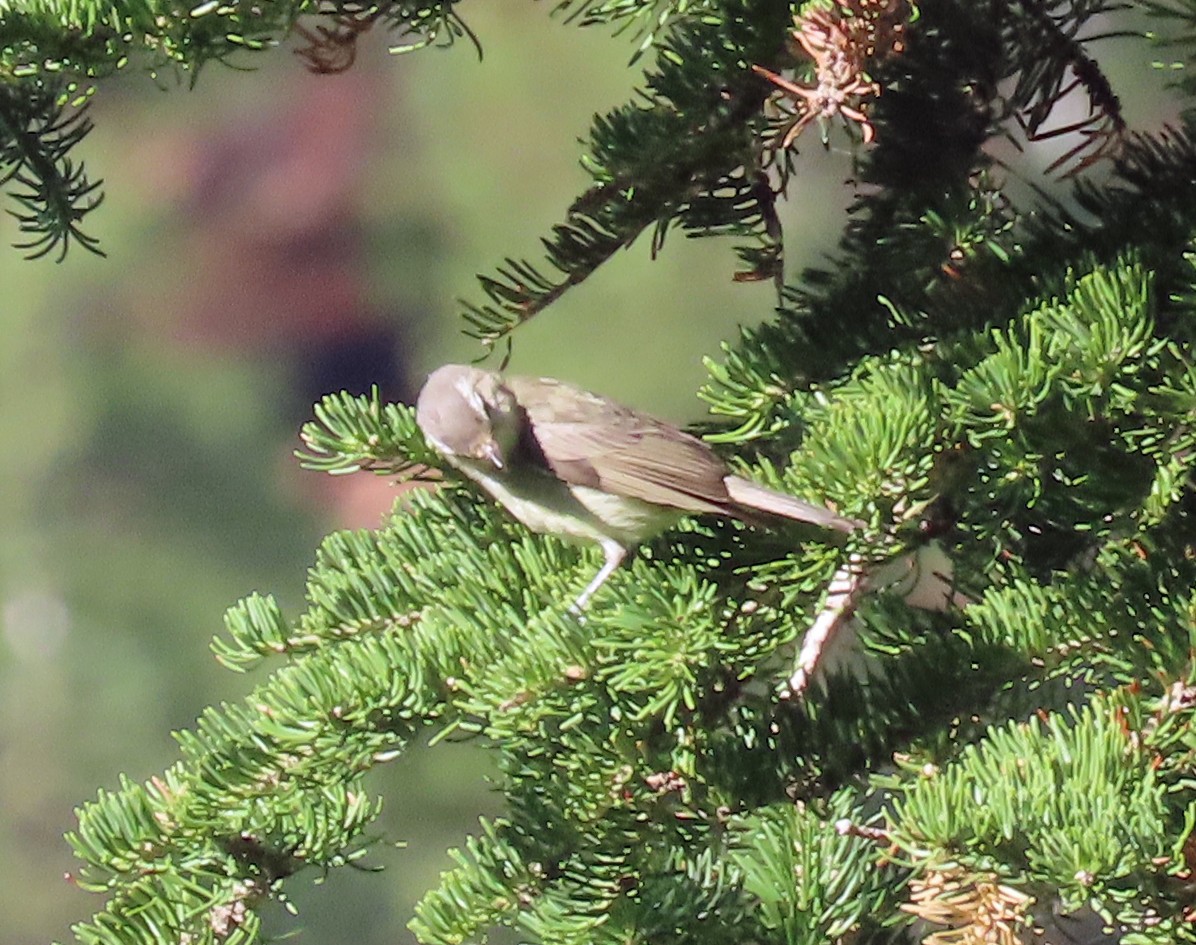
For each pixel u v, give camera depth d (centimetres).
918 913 527
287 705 564
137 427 2025
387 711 562
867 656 646
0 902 1644
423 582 643
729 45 608
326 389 2150
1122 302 544
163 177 2177
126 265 2112
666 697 539
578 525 664
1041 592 586
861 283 650
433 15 614
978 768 518
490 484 679
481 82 1711
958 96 648
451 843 1311
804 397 627
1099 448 554
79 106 651
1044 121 656
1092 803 489
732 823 571
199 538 1958
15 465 1961
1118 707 535
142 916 561
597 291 1589
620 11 603
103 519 1950
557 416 677
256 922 564
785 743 584
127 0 555
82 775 1716
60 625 1814
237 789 558
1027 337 562
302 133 2158
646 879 566
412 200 2075
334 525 1945
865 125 560
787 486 580
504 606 605
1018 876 483
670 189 648
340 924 1399
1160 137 645
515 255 1727
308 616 632
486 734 566
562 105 1689
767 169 652
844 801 561
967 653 584
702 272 1589
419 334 2119
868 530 561
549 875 570
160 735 1756
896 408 552
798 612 575
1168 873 486
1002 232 618
